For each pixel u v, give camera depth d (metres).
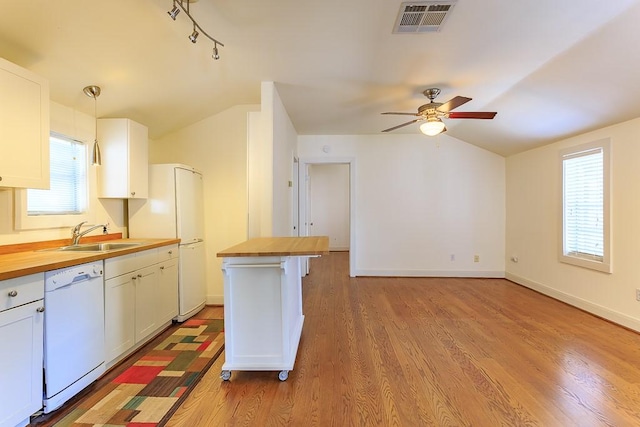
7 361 1.55
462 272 5.11
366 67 2.71
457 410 1.78
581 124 3.27
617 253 3.06
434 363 2.32
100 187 3.00
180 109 3.47
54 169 2.65
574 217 3.66
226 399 1.92
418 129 4.82
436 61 2.59
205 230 3.90
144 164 3.23
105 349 2.22
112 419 1.74
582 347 2.58
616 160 3.08
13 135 1.93
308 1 1.88
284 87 3.17
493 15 1.97
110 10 1.96
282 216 3.63
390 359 2.39
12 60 2.15
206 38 2.29
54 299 1.80
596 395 1.92
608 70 2.37
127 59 2.44
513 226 4.82
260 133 3.32
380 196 5.17
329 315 3.38
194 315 3.53
